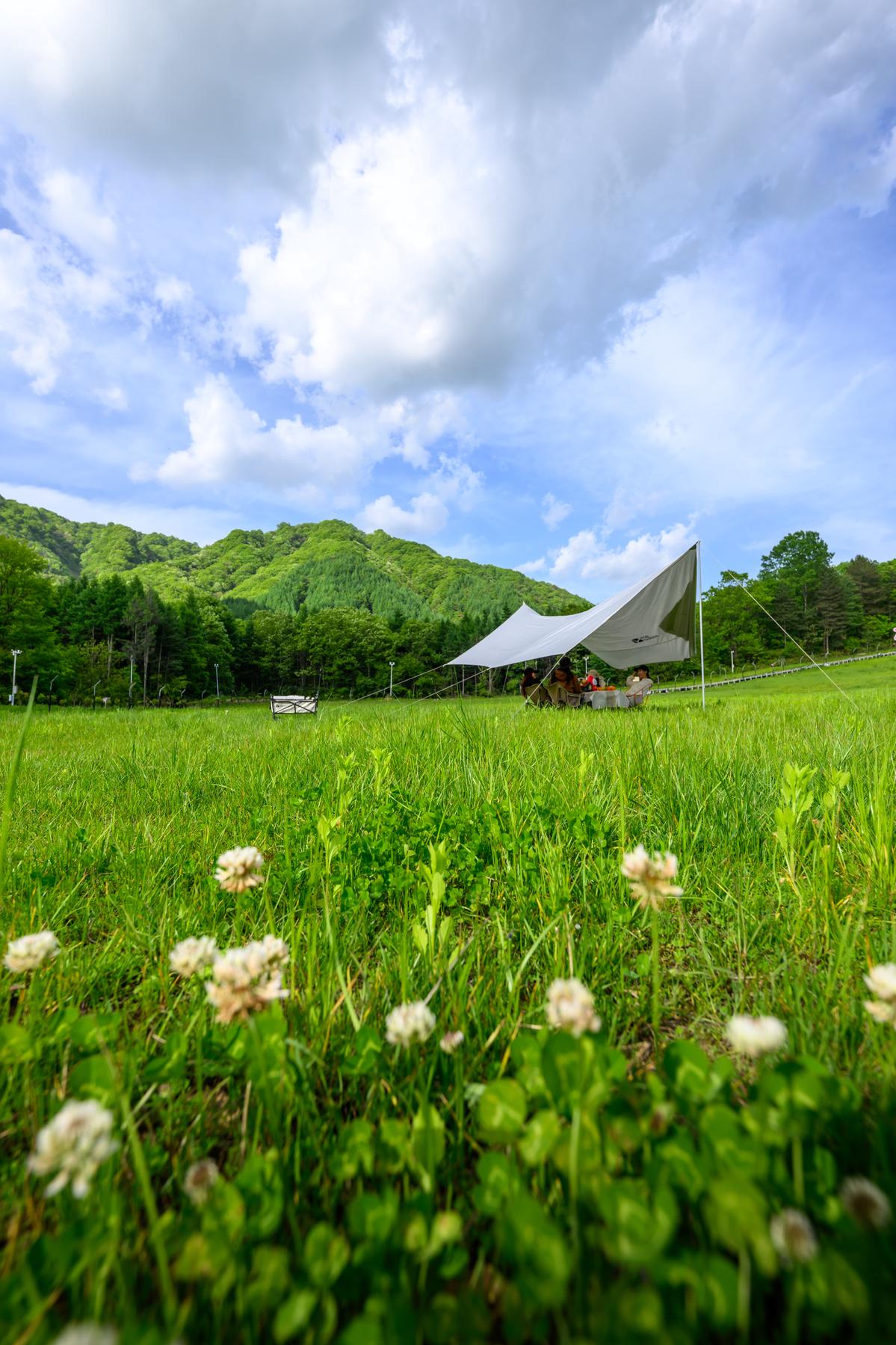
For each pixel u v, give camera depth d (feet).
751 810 7.78
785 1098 2.14
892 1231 1.68
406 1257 1.89
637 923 5.17
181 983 4.45
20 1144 2.75
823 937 4.70
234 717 41.93
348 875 5.94
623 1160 2.20
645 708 32.32
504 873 6.26
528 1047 2.66
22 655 134.62
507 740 14.60
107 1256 1.83
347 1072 2.92
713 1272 1.63
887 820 5.98
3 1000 4.09
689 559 35.96
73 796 10.96
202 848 7.50
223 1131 2.95
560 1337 1.63
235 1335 1.79
